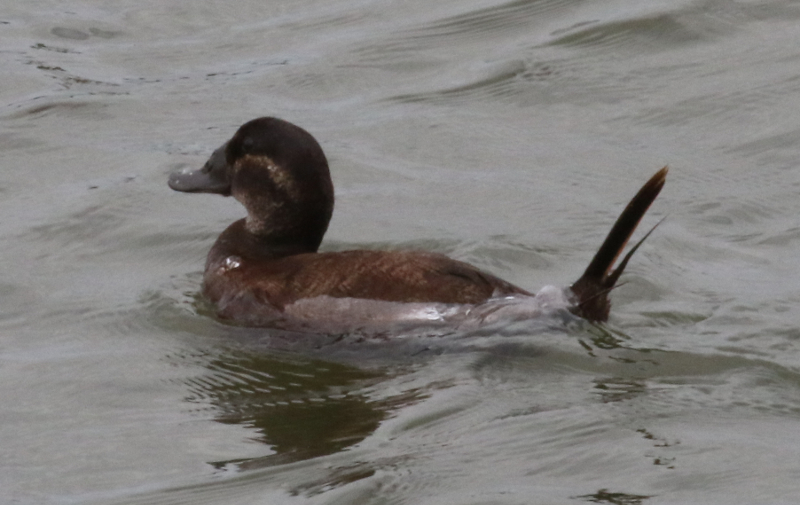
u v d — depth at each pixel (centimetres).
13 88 1531
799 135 1329
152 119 1452
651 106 1416
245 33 1680
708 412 808
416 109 1452
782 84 1428
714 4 1609
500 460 754
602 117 1405
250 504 726
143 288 1070
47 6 1778
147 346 959
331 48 1609
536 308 894
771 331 934
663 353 887
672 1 1623
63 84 1538
